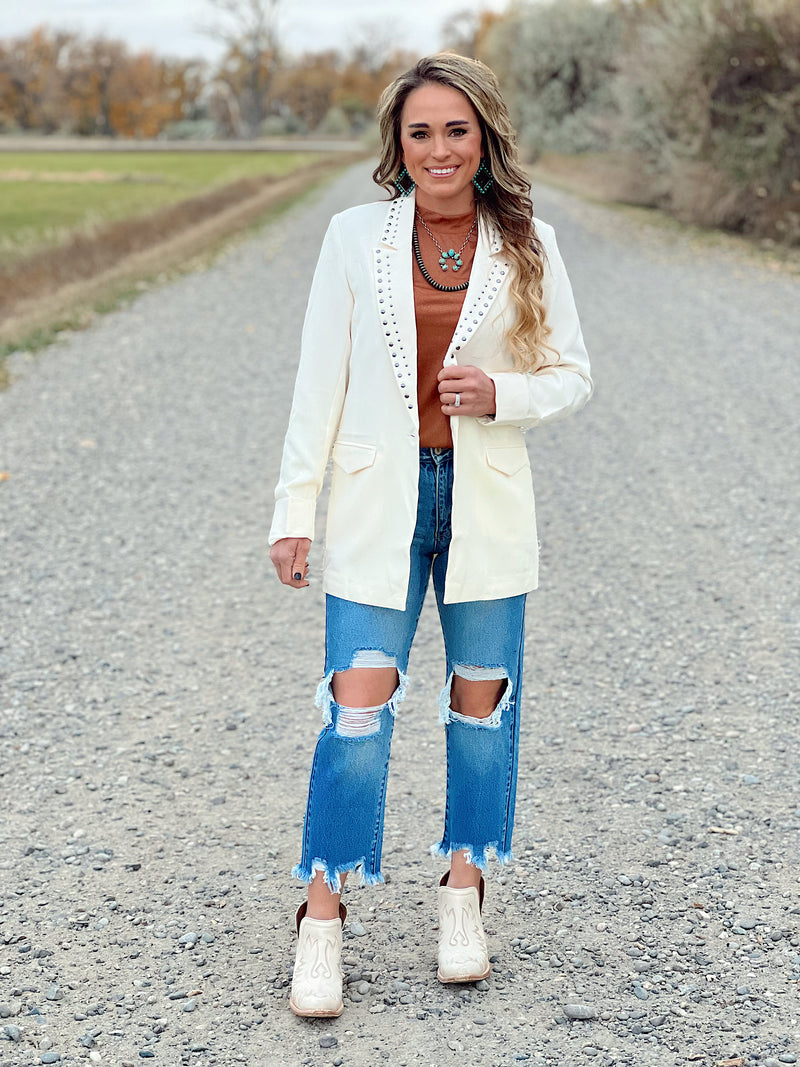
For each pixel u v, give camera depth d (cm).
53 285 1510
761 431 747
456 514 229
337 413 234
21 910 274
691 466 679
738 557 530
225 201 2748
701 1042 226
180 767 350
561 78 4062
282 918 272
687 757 351
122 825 315
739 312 1189
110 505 628
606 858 296
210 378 951
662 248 1773
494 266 226
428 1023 233
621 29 3894
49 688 406
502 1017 235
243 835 311
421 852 304
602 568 523
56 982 246
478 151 221
